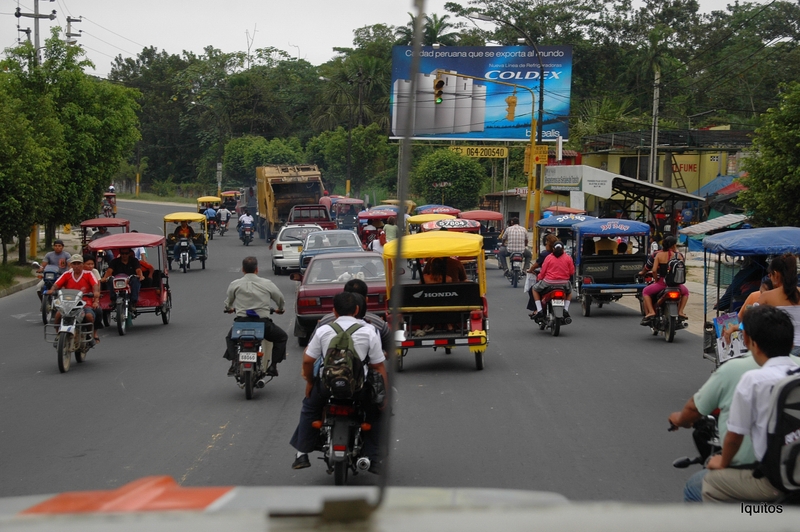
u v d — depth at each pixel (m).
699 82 55.94
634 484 6.24
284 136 85.12
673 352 12.83
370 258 14.41
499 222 34.94
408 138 1.63
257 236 49.56
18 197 24.73
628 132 43.34
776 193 21.58
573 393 9.72
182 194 96.00
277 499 2.33
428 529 1.65
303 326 13.42
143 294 16.05
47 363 12.36
